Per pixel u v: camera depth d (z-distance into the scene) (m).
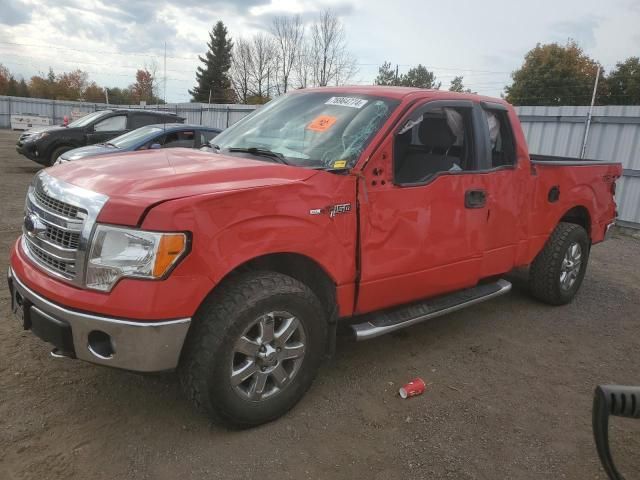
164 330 2.56
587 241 5.58
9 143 23.89
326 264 3.15
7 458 2.66
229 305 2.75
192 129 10.98
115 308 2.53
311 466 2.77
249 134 3.98
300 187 3.00
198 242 2.59
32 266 2.93
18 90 72.94
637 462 2.98
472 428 3.21
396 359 4.07
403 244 3.57
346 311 3.39
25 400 3.16
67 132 13.09
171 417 3.10
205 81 73.81
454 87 63.97
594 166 5.54
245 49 57.62
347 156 3.36
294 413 3.23
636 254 8.50
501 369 4.03
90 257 2.59
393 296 3.64
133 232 2.54
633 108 10.22
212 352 2.71
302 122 3.83
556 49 46.25
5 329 4.09
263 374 2.96
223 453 2.82
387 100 3.70
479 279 4.33
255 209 2.80
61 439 2.84
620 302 5.85
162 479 2.60
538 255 5.26
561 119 11.42
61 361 3.65
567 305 5.61
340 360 3.99
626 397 1.87
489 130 4.30
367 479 2.71
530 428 3.26
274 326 2.96
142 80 64.69
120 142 10.55
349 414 3.27
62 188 2.87
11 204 9.13
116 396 3.28
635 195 10.32
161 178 2.85
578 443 3.13
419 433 3.13
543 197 4.91
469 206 4.00
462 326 4.84
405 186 3.53
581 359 4.31
